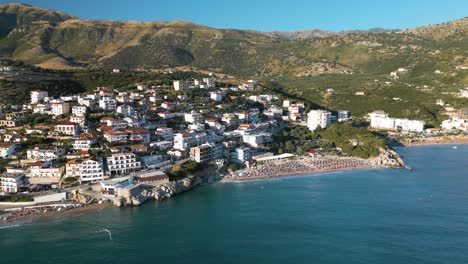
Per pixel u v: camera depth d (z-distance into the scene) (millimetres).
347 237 153125
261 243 148750
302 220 170625
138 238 152625
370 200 197250
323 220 170500
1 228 161125
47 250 141750
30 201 184250
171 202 196750
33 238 151875
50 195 186625
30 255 138000
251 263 133750
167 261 135000
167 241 150250
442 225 163625
